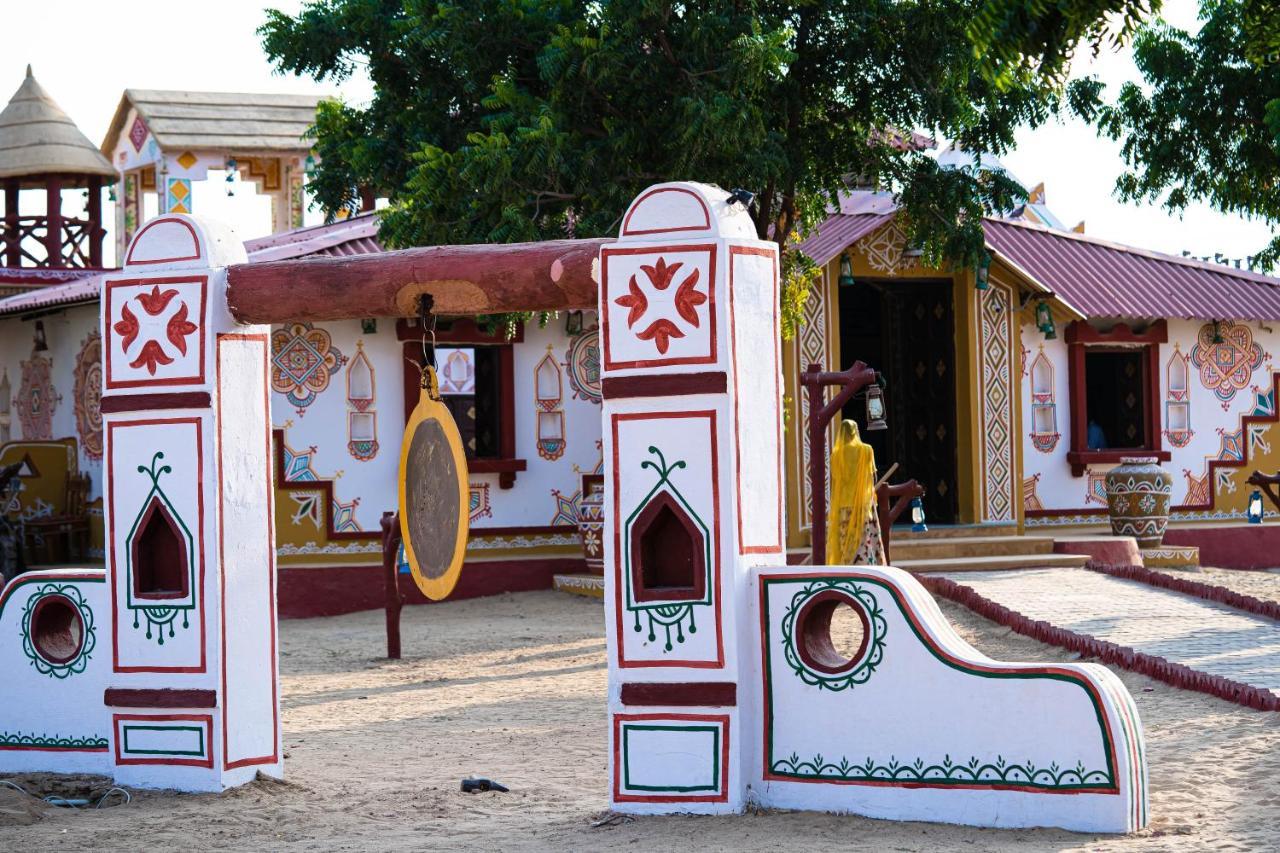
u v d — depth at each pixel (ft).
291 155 106.22
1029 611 56.39
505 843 26.96
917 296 75.72
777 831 26.76
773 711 28.43
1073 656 48.16
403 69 62.18
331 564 69.77
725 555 28.25
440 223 56.59
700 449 28.45
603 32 53.98
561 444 74.38
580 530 71.36
